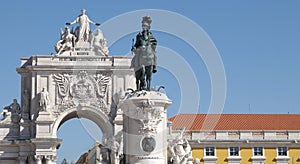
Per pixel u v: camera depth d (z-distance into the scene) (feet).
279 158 185.88
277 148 186.70
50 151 163.43
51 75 167.94
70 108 166.71
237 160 184.44
